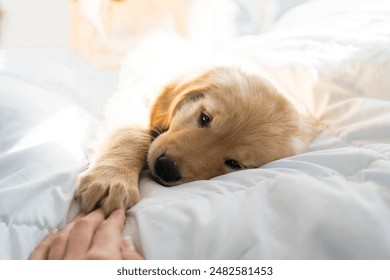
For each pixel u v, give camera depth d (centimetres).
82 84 65
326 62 63
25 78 60
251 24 102
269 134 57
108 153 54
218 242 41
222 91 59
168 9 100
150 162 55
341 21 75
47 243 43
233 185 47
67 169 49
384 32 68
